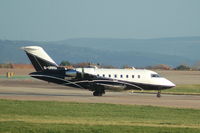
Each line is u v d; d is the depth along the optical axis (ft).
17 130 236.43
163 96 537.24
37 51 492.13
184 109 375.66
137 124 274.16
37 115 315.37
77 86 496.23
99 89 501.97
